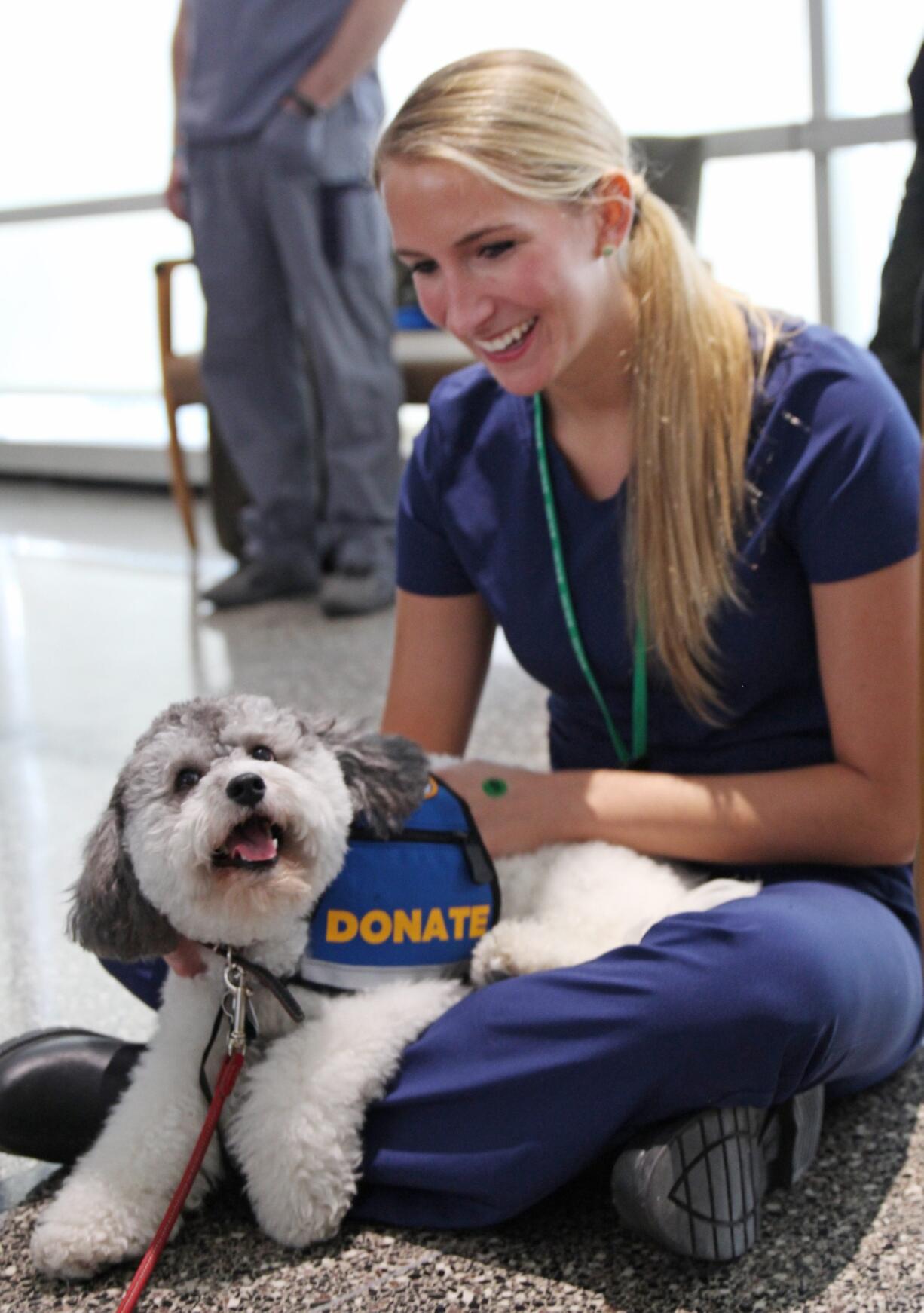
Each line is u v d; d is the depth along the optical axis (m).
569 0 4.38
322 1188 1.26
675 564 1.42
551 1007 1.24
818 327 1.47
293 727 1.30
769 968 1.22
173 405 4.48
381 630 3.57
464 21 4.52
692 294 1.43
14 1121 1.40
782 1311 1.18
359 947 1.34
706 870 1.52
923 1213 1.30
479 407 1.59
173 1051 1.33
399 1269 1.26
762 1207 1.33
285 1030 1.33
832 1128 1.46
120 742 2.88
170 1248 1.30
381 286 3.70
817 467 1.39
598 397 1.47
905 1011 1.38
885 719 1.40
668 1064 1.21
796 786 1.43
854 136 4.08
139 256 5.79
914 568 1.39
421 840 1.37
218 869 1.22
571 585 1.51
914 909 1.50
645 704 1.51
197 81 3.56
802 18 4.11
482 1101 1.26
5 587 4.39
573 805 1.47
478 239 1.35
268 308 3.71
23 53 5.86
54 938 2.03
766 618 1.44
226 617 3.84
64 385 6.20
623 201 1.39
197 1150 1.26
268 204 3.52
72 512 5.62
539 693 2.98
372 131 3.61
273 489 3.87
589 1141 1.24
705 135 4.28
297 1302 1.22
